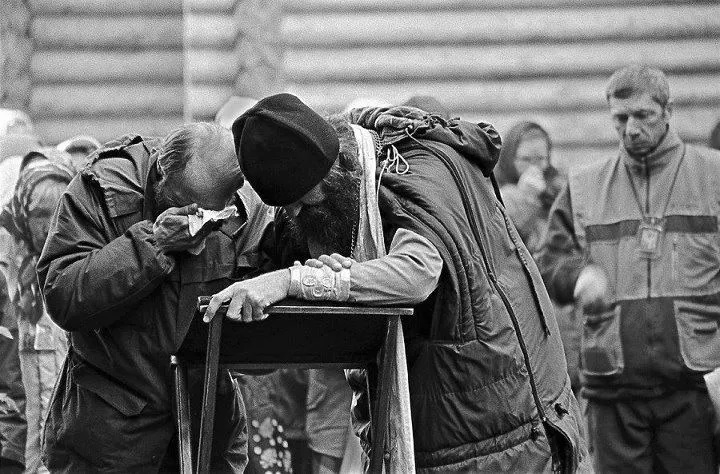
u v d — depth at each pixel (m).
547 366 12.12
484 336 11.61
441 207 11.52
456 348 11.58
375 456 11.13
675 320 17.97
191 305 11.91
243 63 29.81
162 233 11.55
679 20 30.16
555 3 30.31
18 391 15.88
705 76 30.00
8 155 19.23
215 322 10.71
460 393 11.65
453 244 11.44
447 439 11.71
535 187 21.53
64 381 12.45
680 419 18.02
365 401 12.60
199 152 11.57
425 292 11.10
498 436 11.71
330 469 18.27
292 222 11.73
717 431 18.00
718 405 17.39
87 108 30.81
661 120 18.20
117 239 11.68
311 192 11.38
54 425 12.38
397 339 11.20
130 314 11.95
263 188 11.33
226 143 11.66
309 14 30.03
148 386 12.03
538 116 30.11
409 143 12.05
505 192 21.55
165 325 11.93
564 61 30.20
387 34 30.12
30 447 16.80
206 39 30.03
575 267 18.83
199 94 30.00
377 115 12.38
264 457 17.50
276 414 18.88
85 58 30.86
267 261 12.21
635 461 18.25
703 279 18.03
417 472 11.88
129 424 12.09
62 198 12.02
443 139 12.12
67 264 11.73
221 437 12.75
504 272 12.06
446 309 11.52
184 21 30.20
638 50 30.16
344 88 29.97
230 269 12.03
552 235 19.03
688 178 18.25
